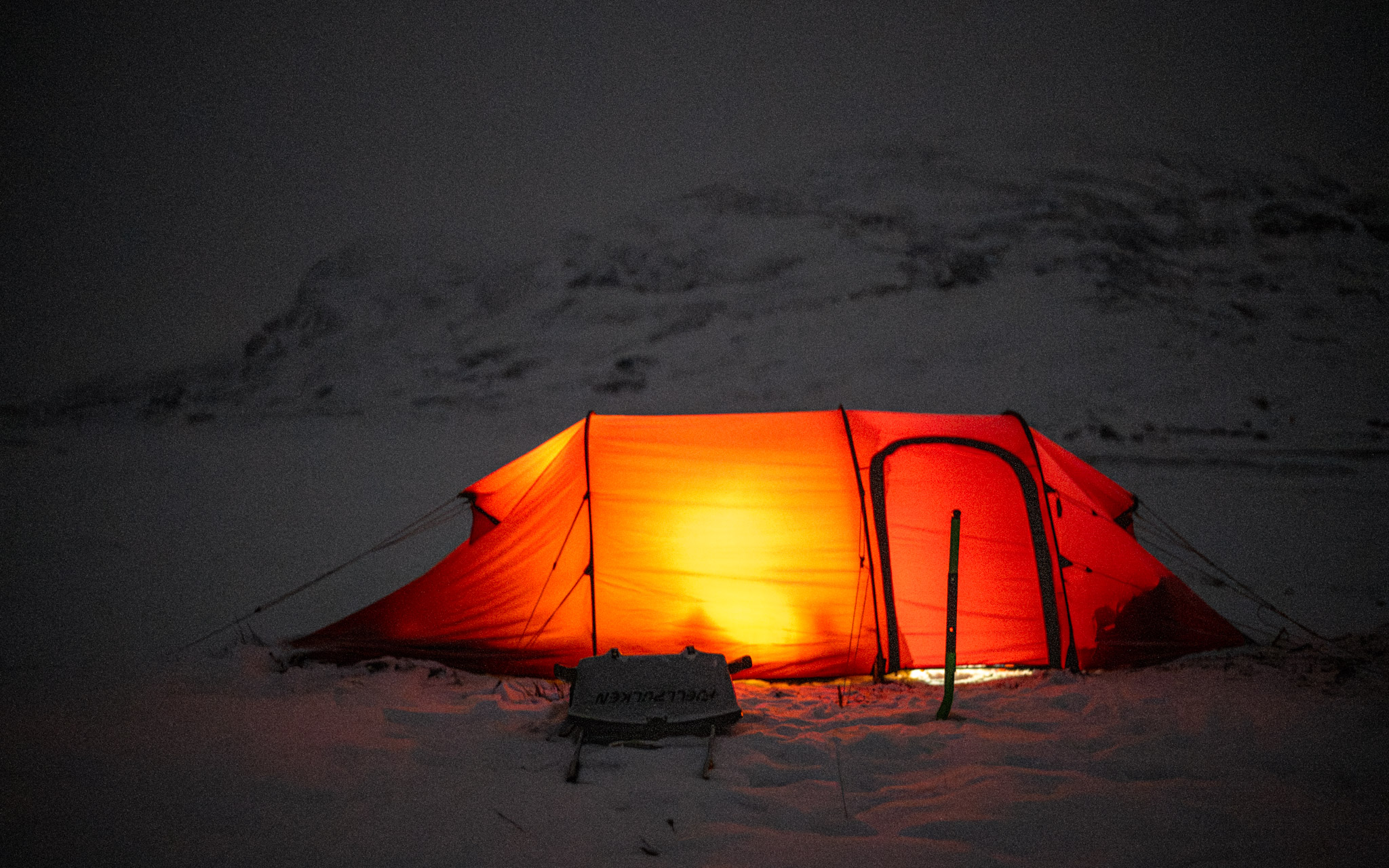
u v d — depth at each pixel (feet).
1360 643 21.06
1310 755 13.02
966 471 20.11
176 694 16.81
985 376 81.25
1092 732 14.46
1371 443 61.26
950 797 11.53
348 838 10.07
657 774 12.54
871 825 10.71
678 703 14.32
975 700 16.74
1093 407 72.49
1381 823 10.68
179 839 9.96
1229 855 9.80
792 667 18.86
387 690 17.20
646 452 20.07
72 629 22.93
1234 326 89.66
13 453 62.59
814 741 13.98
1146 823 10.64
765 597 19.03
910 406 76.89
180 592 27.94
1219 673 18.47
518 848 9.86
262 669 19.04
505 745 13.87
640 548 19.17
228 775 12.09
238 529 39.27
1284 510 42.88
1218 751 13.43
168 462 58.49
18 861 9.30
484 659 19.16
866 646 19.02
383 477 53.21
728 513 19.43
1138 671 18.97
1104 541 20.25
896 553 19.52
